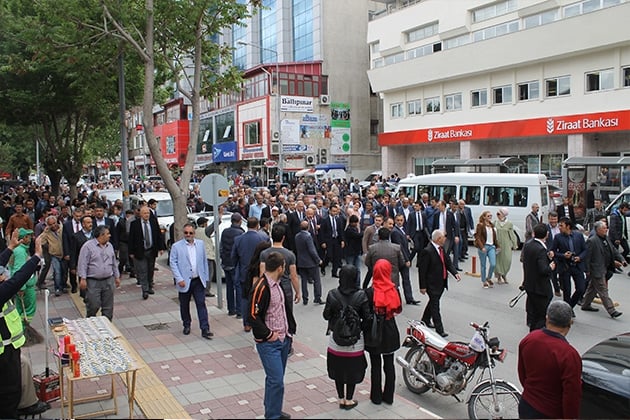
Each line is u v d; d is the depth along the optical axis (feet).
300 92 163.53
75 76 60.59
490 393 18.89
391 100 136.77
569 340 28.66
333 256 47.85
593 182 67.26
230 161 183.83
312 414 19.24
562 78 98.48
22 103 68.49
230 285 34.09
